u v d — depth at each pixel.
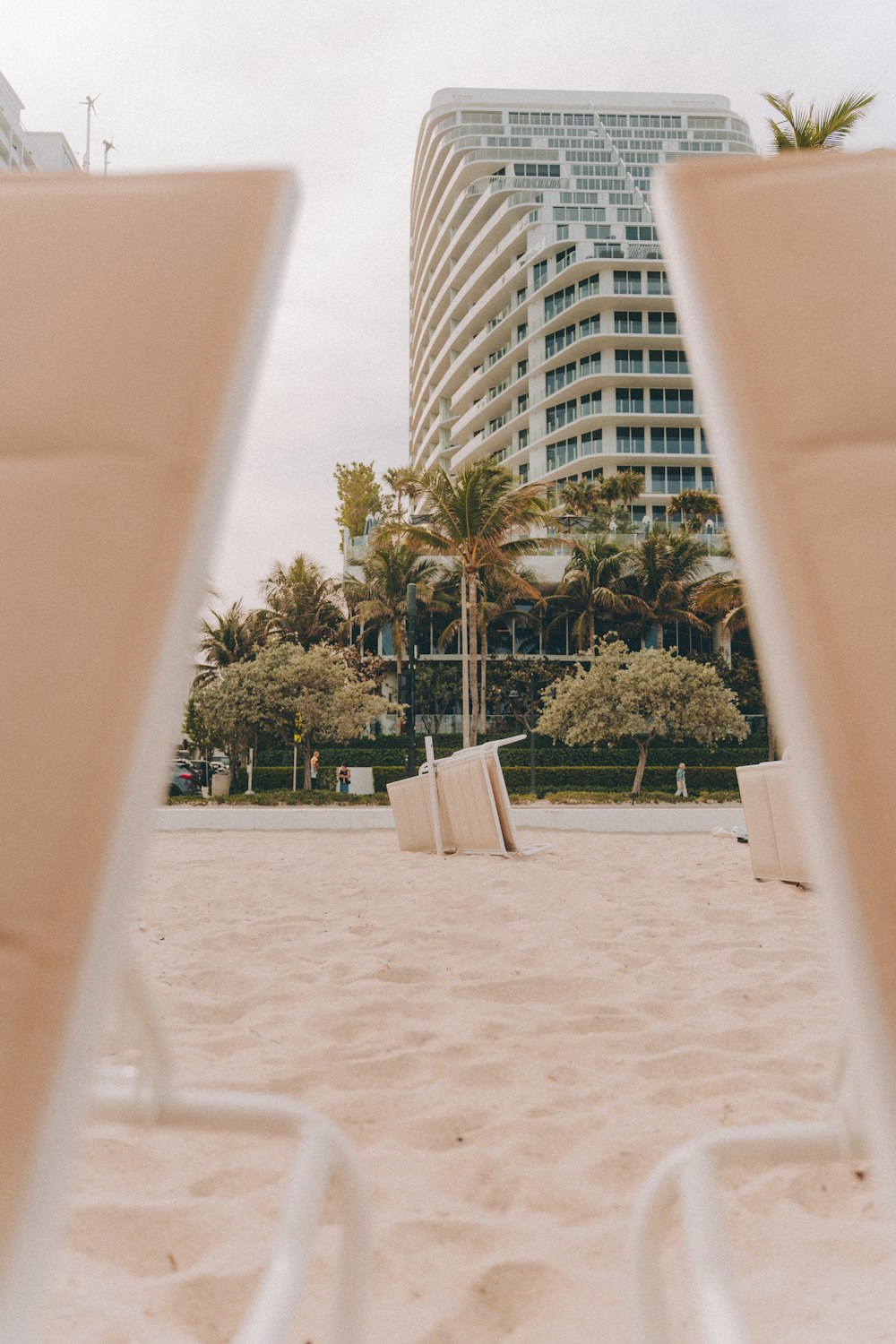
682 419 60.00
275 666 28.89
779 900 5.89
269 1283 0.76
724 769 29.41
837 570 0.52
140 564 0.53
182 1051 2.97
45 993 0.48
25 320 0.59
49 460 0.56
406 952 4.38
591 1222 1.94
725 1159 0.89
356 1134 2.37
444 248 88.50
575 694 27.31
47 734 0.51
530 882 6.75
